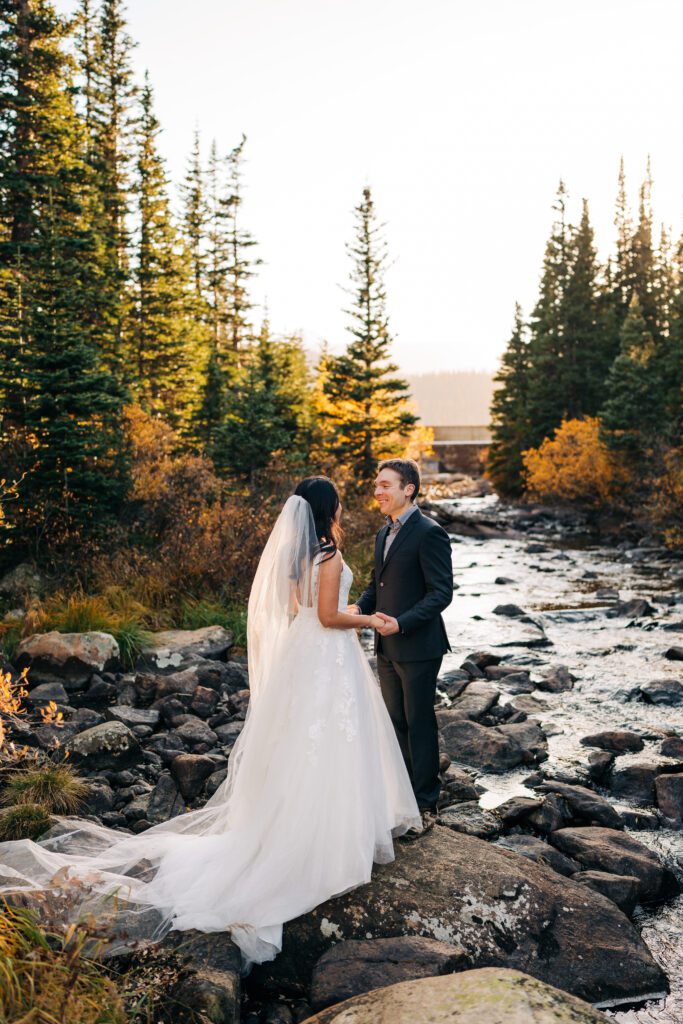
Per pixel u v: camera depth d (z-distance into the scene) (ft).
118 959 10.07
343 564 12.68
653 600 39.34
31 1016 7.98
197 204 119.75
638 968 10.92
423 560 14.12
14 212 45.57
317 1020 8.75
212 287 119.14
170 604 31.76
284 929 10.94
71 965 8.63
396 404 75.77
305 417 78.64
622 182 125.59
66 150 51.62
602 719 22.40
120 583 32.37
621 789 17.95
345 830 11.49
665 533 57.47
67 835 13.46
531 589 43.88
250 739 12.10
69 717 20.94
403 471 14.52
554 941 11.12
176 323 82.84
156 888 11.43
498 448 107.04
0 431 34.63
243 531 34.88
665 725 21.79
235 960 10.14
